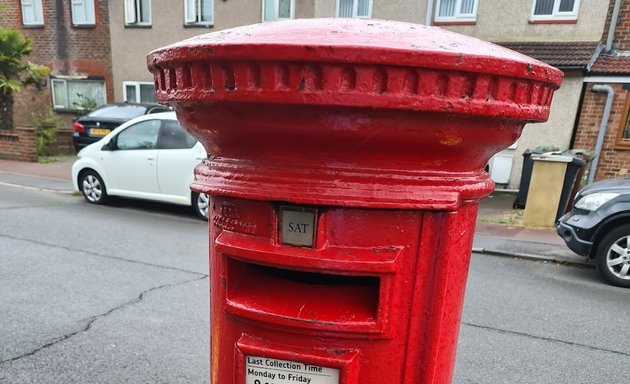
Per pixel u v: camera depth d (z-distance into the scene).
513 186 10.06
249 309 1.08
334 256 0.97
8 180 9.59
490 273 5.12
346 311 1.05
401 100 0.80
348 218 0.97
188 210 7.63
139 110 11.00
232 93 0.85
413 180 0.94
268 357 1.08
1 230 5.93
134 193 7.29
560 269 5.39
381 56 0.77
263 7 12.28
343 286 1.14
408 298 1.02
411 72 0.79
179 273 4.53
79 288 4.08
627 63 9.05
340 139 0.89
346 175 0.93
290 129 0.89
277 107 0.85
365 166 0.93
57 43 15.05
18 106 15.60
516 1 9.68
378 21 1.01
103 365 2.89
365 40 0.82
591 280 5.01
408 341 1.05
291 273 1.21
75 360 2.94
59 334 3.24
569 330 3.68
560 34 9.54
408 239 0.98
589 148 9.41
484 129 0.92
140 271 4.56
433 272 1.01
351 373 1.04
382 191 0.93
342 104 0.80
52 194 8.55
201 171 1.14
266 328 1.08
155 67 1.04
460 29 10.23
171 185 6.95
